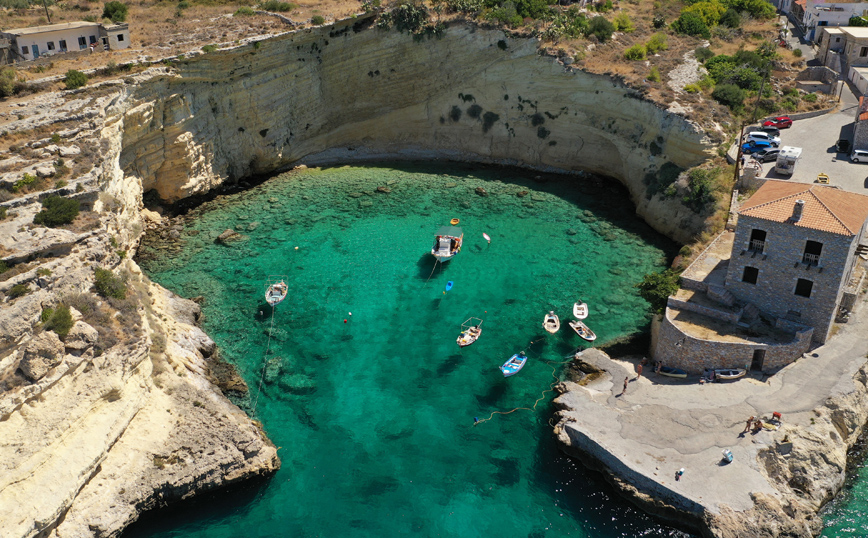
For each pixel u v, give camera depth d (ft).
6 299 112.16
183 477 116.78
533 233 200.54
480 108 243.81
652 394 132.26
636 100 214.48
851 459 122.01
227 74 216.13
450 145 251.19
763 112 217.77
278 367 149.07
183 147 204.85
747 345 131.13
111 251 137.49
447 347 155.43
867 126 189.37
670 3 302.66
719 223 174.19
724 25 289.74
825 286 132.05
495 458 126.72
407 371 148.36
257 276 180.96
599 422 126.11
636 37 259.80
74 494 105.60
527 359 150.41
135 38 236.22
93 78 191.31
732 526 106.42
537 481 122.11
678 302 144.97
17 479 99.86
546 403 138.62
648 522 113.50
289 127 240.94
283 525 114.52
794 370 131.95
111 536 109.50
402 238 198.70
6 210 134.10
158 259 187.73
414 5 241.55
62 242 127.13
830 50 252.62
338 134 253.65
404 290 175.73
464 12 240.73
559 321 161.38
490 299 171.63
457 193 224.74
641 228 201.26
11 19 261.65
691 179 191.11
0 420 100.17
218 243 195.83
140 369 122.83
